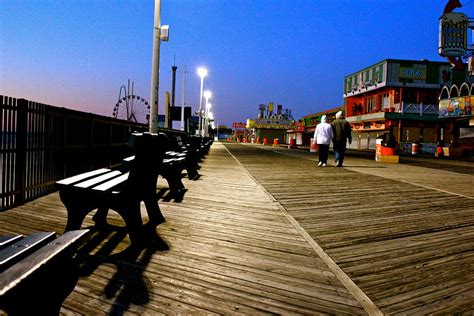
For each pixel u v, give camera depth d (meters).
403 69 35.47
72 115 6.79
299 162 15.59
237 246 3.50
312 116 61.34
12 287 1.03
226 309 2.22
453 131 29.23
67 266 1.50
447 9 27.92
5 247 1.38
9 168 4.82
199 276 2.73
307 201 6.00
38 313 1.31
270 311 2.21
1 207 4.86
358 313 2.21
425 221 4.73
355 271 2.93
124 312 2.13
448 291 2.57
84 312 2.11
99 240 3.56
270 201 5.94
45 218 4.32
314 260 3.16
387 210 5.39
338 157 13.12
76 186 3.02
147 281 2.60
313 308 2.27
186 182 8.10
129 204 3.32
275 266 2.99
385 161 16.75
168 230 3.99
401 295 2.49
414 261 3.19
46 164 5.91
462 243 3.77
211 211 5.06
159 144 3.82
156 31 8.85
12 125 4.84
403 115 34.47
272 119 86.06
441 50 27.81
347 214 5.08
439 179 9.68
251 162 15.20
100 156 8.48
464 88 26.75
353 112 45.38
